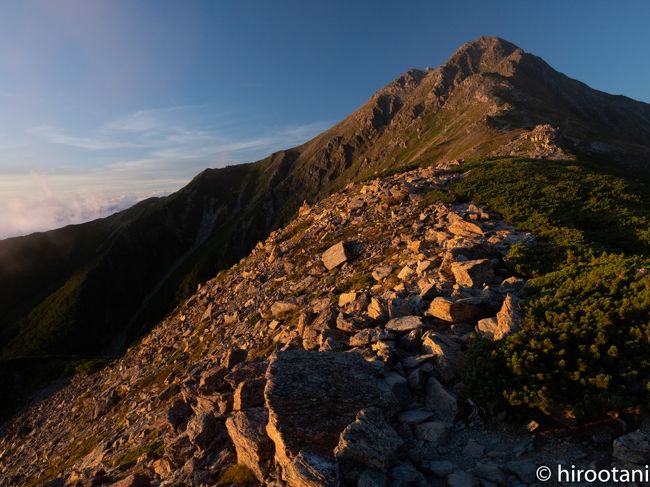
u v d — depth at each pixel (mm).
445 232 29469
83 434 38750
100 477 18547
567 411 9562
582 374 10102
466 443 9789
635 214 32469
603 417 9453
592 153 107688
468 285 17859
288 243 48719
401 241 31625
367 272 28516
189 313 54625
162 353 46562
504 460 9031
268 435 11305
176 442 15094
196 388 20266
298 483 8734
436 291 17594
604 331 10930
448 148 179000
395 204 43125
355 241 36375
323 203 66125
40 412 65562
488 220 32062
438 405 11031
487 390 10508
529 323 12156
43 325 193875
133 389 40594
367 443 9133
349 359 12273
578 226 31219
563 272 15680
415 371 12203
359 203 48250
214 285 59344
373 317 17250
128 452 22609
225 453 13164
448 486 8375
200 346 38500
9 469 45250
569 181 42312
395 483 8523
